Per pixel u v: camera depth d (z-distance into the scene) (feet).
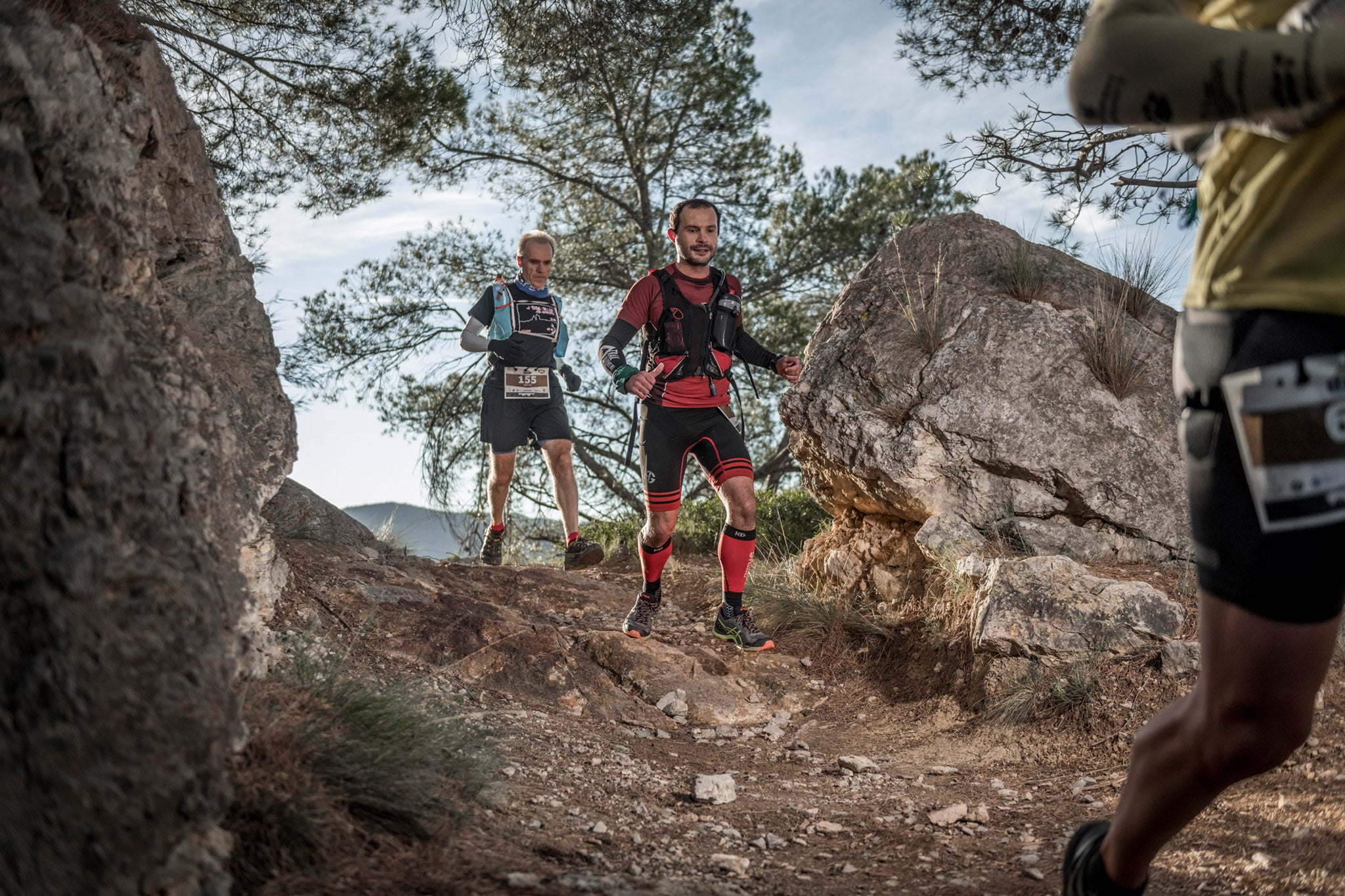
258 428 10.67
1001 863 8.14
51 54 6.79
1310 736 10.16
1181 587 14.21
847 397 17.46
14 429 4.81
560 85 30.83
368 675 10.71
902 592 16.90
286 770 6.97
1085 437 16.08
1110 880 5.09
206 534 6.88
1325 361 3.68
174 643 5.25
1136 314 18.37
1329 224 3.67
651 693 14.39
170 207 10.72
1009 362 16.70
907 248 19.69
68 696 4.51
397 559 17.44
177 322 8.29
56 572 4.69
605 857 7.68
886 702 14.55
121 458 5.38
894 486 16.67
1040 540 15.62
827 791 10.91
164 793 4.83
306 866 6.19
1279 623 3.85
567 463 20.40
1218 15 3.90
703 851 8.35
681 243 15.76
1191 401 4.19
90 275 5.94
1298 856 7.45
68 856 4.32
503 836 7.76
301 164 29.19
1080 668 12.75
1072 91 3.79
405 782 7.61
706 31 45.62
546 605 17.49
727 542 16.14
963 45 26.63
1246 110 3.34
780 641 16.75
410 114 28.19
